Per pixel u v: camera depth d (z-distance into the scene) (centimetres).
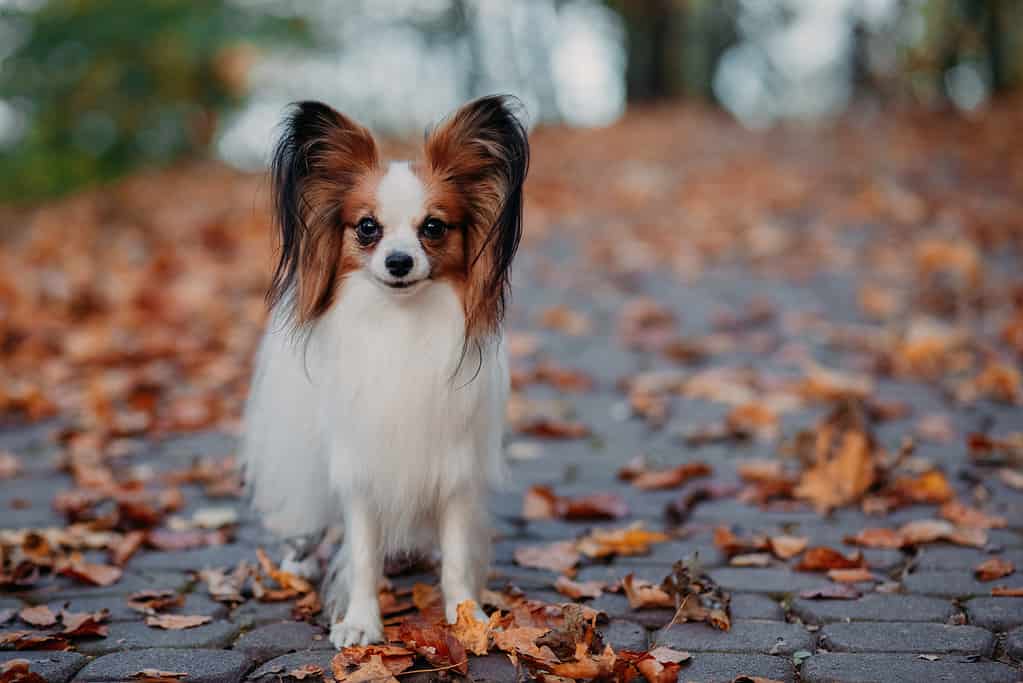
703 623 328
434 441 314
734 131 1802
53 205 1402
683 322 745
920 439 505
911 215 1031
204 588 368
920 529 391
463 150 315
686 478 469
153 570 384
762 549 387
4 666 292
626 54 2538
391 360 310
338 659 297
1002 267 832
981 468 463
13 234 1171
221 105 1780
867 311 742
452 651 292
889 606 335
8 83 1614
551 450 516
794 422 539
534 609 325
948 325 682
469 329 313
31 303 785
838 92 2428
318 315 321
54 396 615
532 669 290
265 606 352
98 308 800
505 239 314
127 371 659
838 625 321
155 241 1065
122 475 493
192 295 812
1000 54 1964
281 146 318
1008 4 1950
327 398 323
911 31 2119
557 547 390
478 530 333
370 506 325
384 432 312
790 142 1614
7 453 527
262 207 1220
